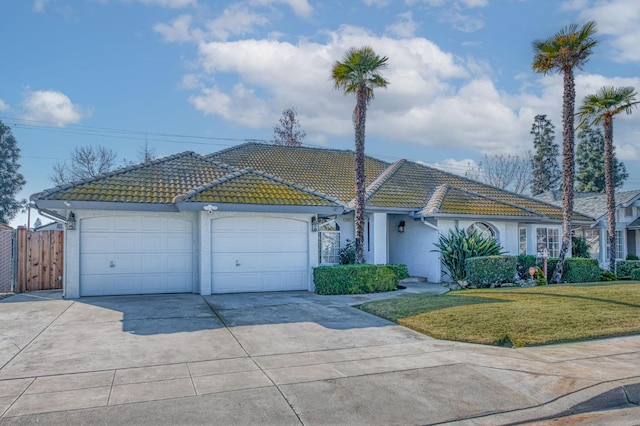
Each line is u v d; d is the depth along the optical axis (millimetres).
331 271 14977
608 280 19656
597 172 47719
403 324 10062
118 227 14234
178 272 14797
